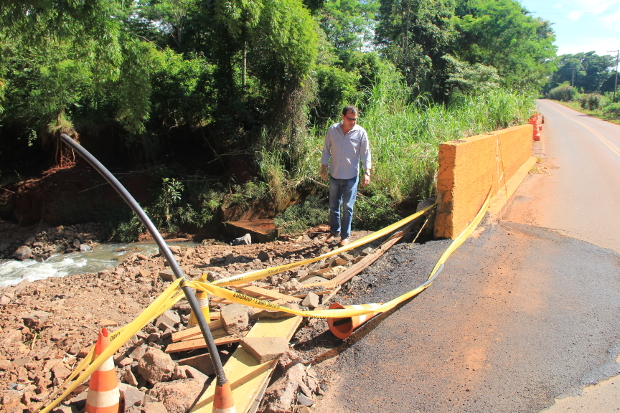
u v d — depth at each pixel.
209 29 11.95
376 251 5.34
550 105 62.59
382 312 3.81
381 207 8.10
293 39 10.80
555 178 10.49
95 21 8.55
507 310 3.84
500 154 7.96
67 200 11.48
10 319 4.59
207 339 2.38
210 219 10.45
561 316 3.73
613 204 7.84
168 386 2.98
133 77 9.95
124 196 2.59
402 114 11.63
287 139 11.30
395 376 3.08
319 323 3.83
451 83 23.17
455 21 26.08
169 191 10.77
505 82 26.44
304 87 11.49
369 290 4.41
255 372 3.03
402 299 3.93
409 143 9.98
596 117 41.12
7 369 3.52
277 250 7.14
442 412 2.71
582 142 18.39
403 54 22.50
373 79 16.16
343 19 21.31
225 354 3.46
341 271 4.98
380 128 10.52
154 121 12.33
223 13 9.98
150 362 3.19
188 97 11.82
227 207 10.23
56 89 12.16
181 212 10.69
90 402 2.65
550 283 4.36
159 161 12.61
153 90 11.89
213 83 12.16
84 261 8.97
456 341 3.42
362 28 22.47
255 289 4.37
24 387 3.28
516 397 2.82
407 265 4.85
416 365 3.17
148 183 11.79
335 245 6.40
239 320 3.69
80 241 10.35
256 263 6.29
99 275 6.46
